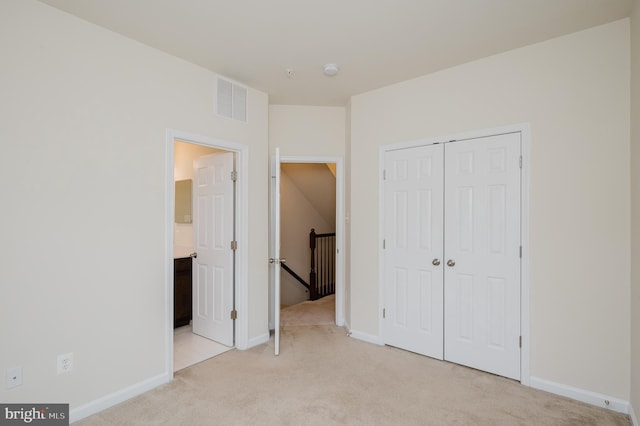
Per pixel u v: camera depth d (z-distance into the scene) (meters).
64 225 2.01
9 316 1.81
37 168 1.90
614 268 2.16
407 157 3.07
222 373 2.65
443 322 2.86
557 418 2.05
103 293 2.19
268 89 3.29
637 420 1.92
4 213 1.79
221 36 2.32
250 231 3.21
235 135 3.07
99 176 2.16
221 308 3.26
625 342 2.13
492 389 2.39
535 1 1.93
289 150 3.77
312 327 3.81
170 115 2.56
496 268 2.60
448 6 1.98
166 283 2.52
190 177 4.29
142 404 2.21
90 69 2.12
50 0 1.89
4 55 1.79
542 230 2.41
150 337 2.43
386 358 2.92
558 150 2.35
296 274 5.34
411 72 2.91
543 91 2.41
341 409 2.14
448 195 2.83
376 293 3.28
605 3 1.96
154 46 2.44
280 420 2.03
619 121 2.15
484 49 2.52
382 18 2.11
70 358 2.03
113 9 1.99
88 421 2.03
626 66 2.13
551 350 2.37
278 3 1.95
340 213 3.84
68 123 2.02
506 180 2.55
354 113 3.45
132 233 2.33
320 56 2.62
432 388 2.40
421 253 2.98
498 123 2.59
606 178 2.19
